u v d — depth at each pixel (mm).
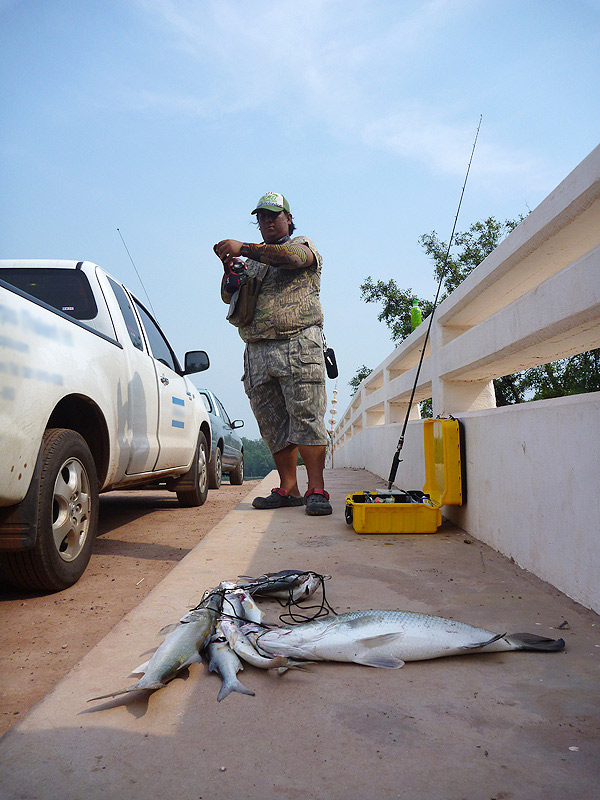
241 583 2637
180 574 3117
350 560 3449
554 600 2668
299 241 5262
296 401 5285
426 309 15820
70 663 2225
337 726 1612
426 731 1585
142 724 1623
